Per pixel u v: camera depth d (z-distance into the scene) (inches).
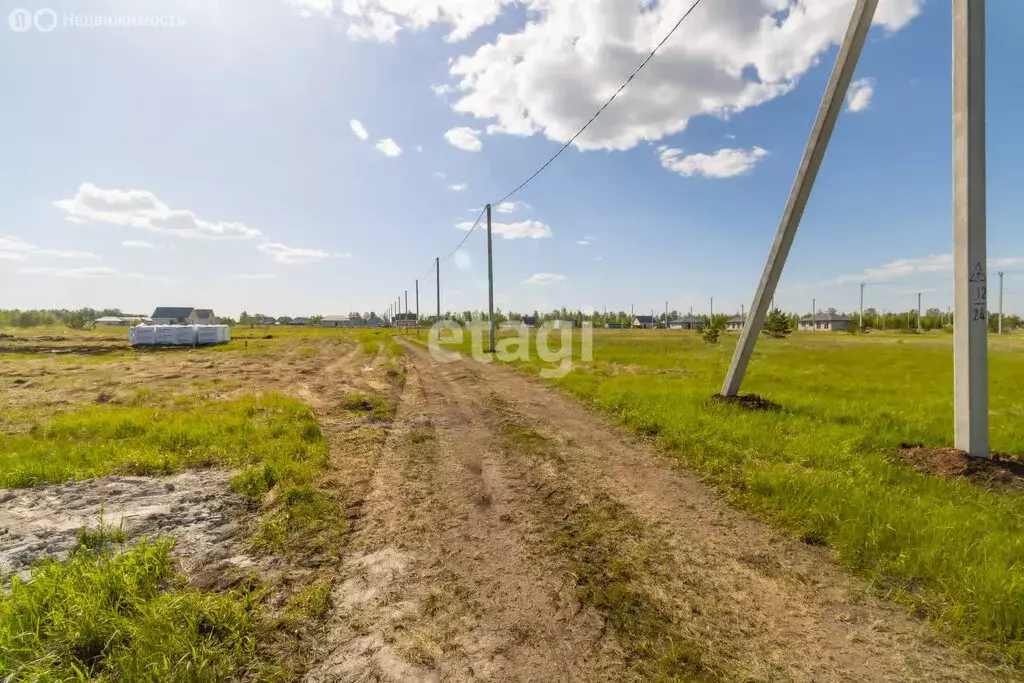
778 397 410.6
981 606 117.9
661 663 104.2
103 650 99.6
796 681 99.0
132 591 119.0
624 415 343.6
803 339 1894.7
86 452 253.0
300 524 172.7
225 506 187.0
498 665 103.7
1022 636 110.7
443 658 105.8
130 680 92.0
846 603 127.0
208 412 369.7
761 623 118.8
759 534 167.6
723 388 386.0
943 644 110.3
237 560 147.3
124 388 534.9
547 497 203.9
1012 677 100.0
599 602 127.3
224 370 736.3
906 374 634.8
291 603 125.3
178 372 706.2
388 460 259.6
